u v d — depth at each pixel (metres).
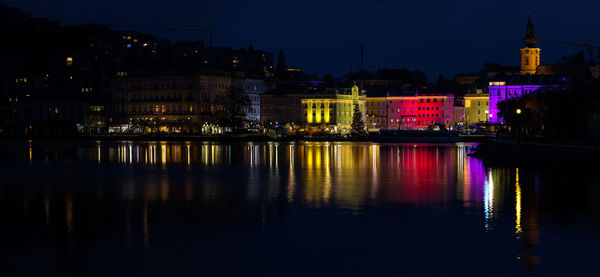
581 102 154.25
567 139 154.00
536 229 58.50
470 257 50.03
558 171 103.88
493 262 48.69
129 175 110.12
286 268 48.06
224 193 84.19
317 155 168.25
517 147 133.75
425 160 145.12
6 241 56.00
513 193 80.56
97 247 53.84
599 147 120.56
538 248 52.03
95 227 61.34
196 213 68.31
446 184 92.19
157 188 90.12
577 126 156.25
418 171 114.69
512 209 68.75
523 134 191.62
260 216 66.25
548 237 55.47
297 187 90.50
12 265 49.22
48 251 52.78
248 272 47.22
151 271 47.62
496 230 58.41
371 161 143.50
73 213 69.00
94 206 73.69
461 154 170.25
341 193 83.38
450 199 76.81
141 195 82.62
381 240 55.44
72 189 89.56
